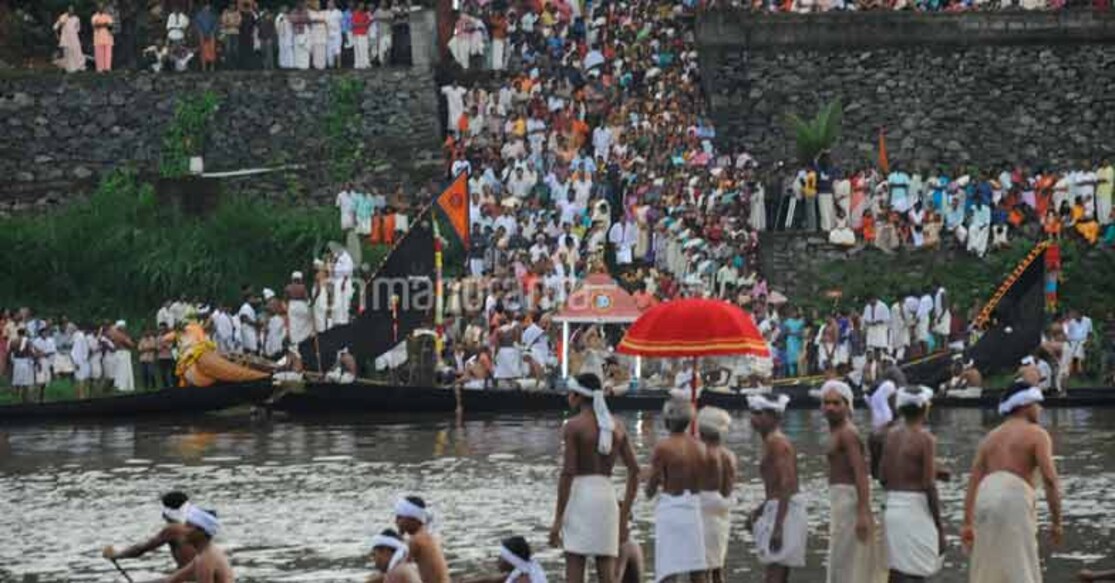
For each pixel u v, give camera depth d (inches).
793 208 2859.3
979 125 3132.4
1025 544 1039.0
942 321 2618.1
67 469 1868.8
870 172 2878.9
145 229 2859.3
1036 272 2539.4
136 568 1344.7
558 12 3277.6
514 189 2918.3
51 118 3080.7
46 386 2588.6
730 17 3171.8
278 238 2827.3
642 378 2479.1
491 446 2014.0
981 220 2805.1
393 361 2571.4
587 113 3097.9
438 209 2778.1
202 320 2628.0
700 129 3038.9
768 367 2466.8
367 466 1857.8
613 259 2822.3
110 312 2765.7
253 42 3206.2
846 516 1087.6
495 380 2495.1
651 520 1514.5
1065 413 2345.0
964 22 3161.9
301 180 3036.4
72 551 1411.2
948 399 2405.3
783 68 3169.3
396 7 3213.6
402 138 3085.6
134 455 1978.3
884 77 3164.4
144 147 3078.2
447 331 2588.6
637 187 2864.2
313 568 1330.0
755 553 1369.3
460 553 1371.8
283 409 2405.3
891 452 1081.4
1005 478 1042.1
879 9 3189.0
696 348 1257.4
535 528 1476.4
